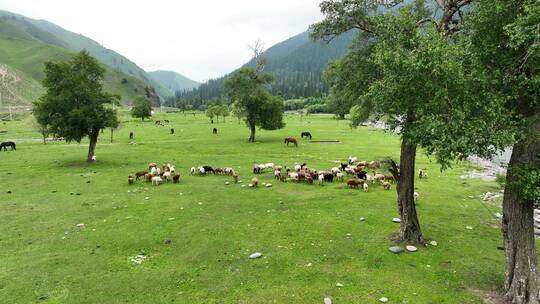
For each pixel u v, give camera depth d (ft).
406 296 42.96
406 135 46.55
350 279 47.34
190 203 85.76
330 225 68.28
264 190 98.22
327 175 108.78
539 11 32.12
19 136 265.13
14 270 50.96
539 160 39.47
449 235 63.72
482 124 36.99
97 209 81.97
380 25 51.98
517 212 41.45
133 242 61.21
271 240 61.31
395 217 72.64
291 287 45.34
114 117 152.97
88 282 47.57
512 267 42.19
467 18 46.57
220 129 306.55
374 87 48.08
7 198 92.73
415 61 40.83
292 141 200.13
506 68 39.88
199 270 50.72
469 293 43.57
